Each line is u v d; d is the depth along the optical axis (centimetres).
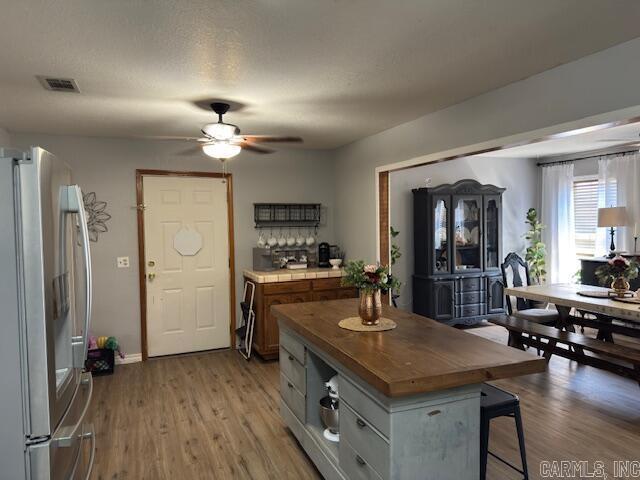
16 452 149
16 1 173
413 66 253
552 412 335
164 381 409
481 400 224
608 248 594
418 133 377
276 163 522
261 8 183
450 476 189
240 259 509
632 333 407
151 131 418
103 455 280
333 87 289
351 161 499
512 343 437
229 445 292
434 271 574
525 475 230
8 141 409
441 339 232
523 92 278
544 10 188
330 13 188
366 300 260
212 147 331
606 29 208
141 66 246
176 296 482
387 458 179
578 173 631
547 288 475
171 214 477
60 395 165
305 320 276
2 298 146
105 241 451
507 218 667
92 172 444
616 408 341
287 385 301
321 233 546
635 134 486
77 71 253
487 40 219
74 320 191
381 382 173
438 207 578
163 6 179
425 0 178
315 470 262
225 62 243
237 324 510
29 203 147
